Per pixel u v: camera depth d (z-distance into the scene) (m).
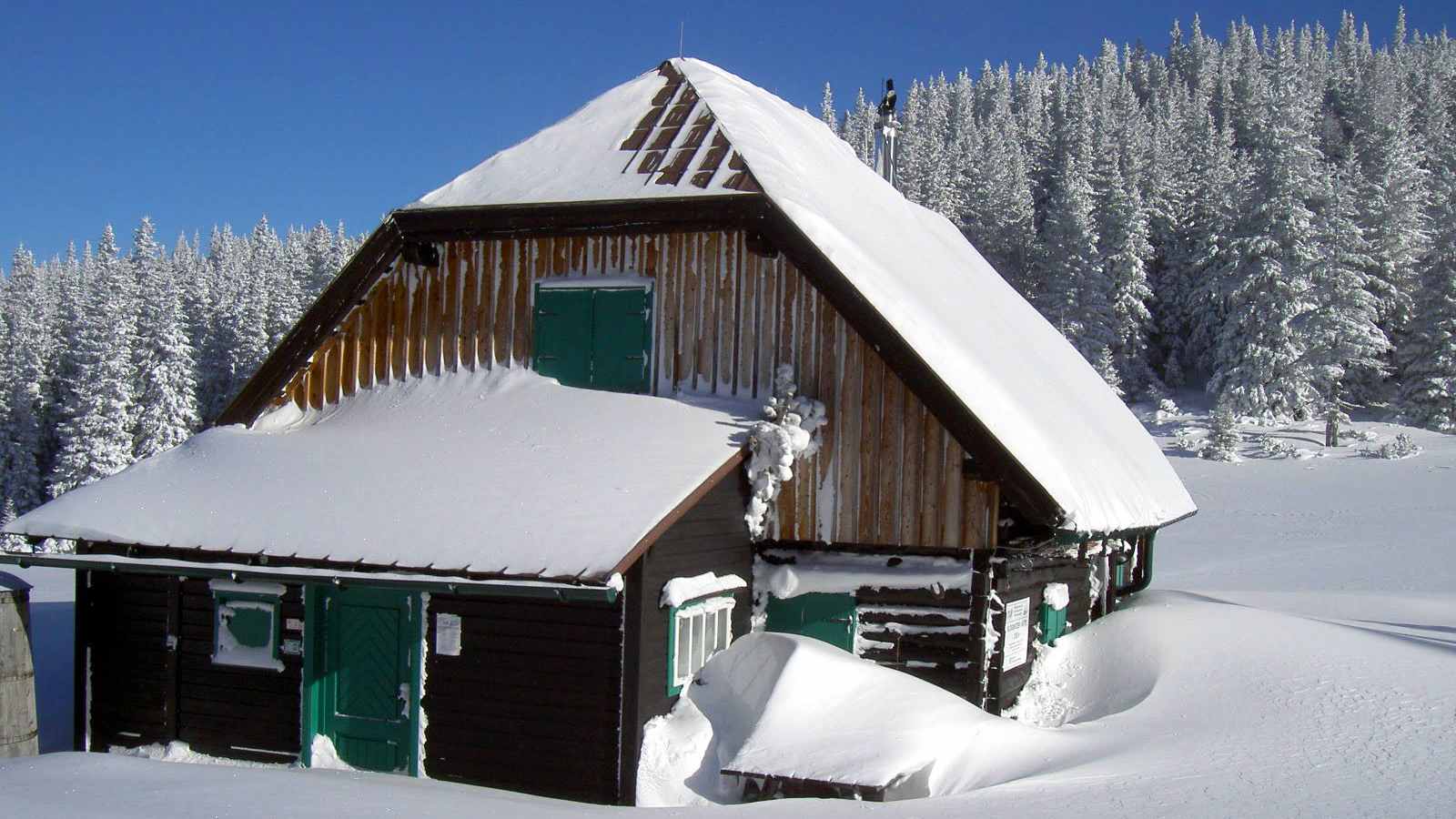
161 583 13.55
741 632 13.27
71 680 17.98
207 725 13.13
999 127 115.75
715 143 14.69
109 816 8.64
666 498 11.36
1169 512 16.94
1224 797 8.70
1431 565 31.39
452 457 12.95
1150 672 13.45
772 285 13.50
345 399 15.23
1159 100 119.62
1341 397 65.31
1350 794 8.79
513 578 10.59
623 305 14.12
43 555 12.55
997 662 12.73
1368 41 154.38
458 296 14.88
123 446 58.34
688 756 11.12
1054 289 69.50
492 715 11.69
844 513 12.96
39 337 70.94
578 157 15.21
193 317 78.38
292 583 12.48
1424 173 82.12
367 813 8.87
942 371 12.52
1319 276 61.22
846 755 10.20
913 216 21.19
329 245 86.50
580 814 9.12
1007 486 11.97
